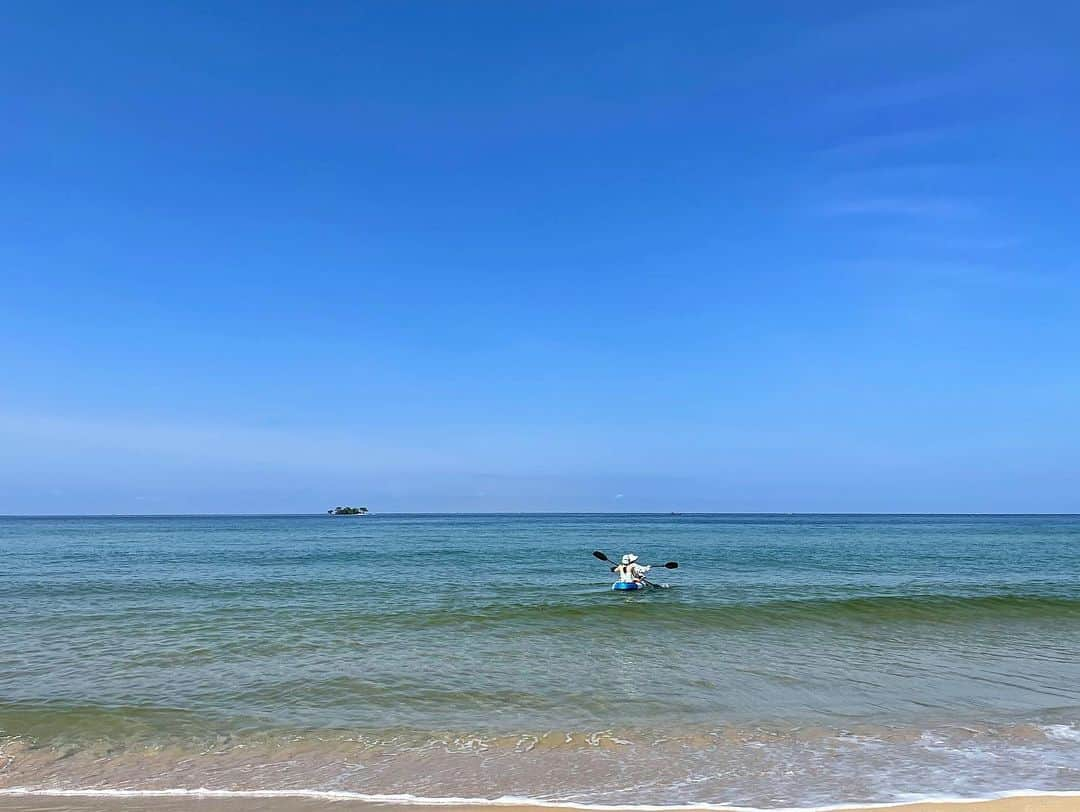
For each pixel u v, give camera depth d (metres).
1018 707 12.14
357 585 28.88
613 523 155.00
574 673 14.39
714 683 13.66
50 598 24.83
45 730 10.95
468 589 27.44
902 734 10.68
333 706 12.16
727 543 66.50
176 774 9.21
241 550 53.31
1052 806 7.92
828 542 68.69
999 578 32.88
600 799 8.26
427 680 13.80
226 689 13.16
